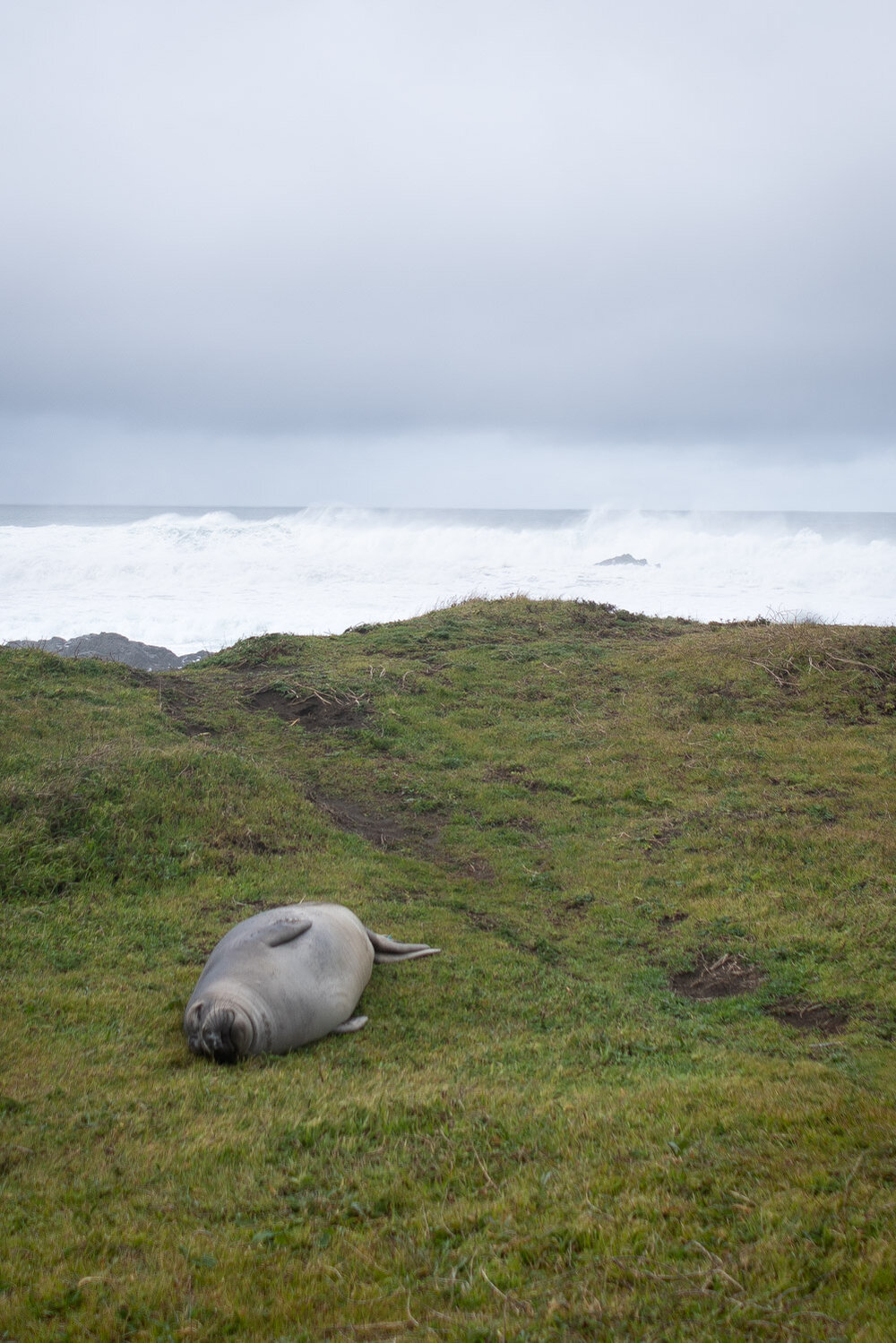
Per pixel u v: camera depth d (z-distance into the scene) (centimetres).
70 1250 376
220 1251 380
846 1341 310
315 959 644
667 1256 369
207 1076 545
